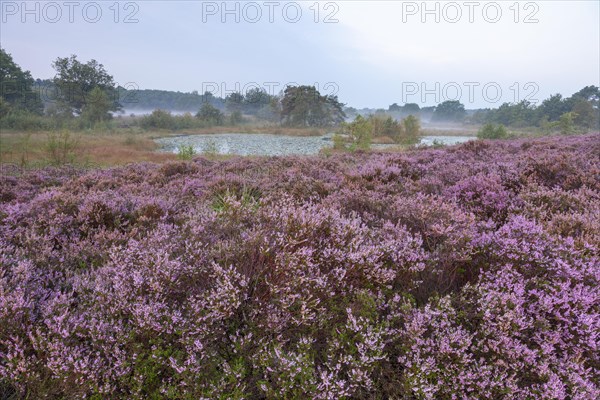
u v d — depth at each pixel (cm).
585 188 597
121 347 220
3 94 7369
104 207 499
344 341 228
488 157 1048
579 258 306
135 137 4919
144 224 480
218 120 10231
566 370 207
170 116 8362
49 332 203
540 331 231
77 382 188
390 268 295
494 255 310
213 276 260
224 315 228
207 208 550
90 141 3834
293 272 261
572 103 12575
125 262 283
